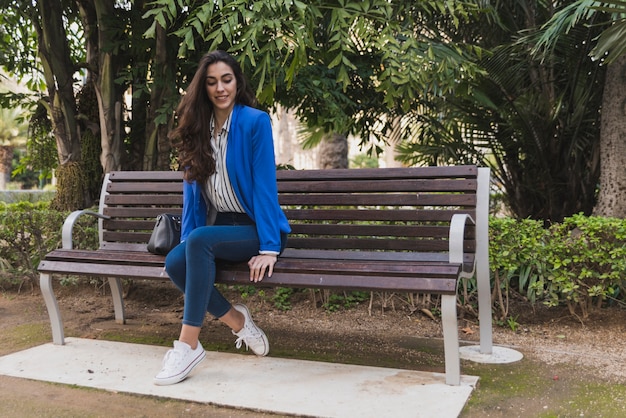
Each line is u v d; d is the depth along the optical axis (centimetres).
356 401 227
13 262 462
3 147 2959
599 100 525
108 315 388
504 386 250
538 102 534
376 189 299
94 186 530
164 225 282
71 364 279
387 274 239
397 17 438
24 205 545
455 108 598
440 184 287
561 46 500
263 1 321
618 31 344
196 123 261
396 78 378
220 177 262
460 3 417
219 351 308
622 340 323
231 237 255
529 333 340
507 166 609
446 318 238
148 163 512
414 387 242
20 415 224
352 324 367
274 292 429
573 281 349
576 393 242
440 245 285
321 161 917
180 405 231
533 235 350
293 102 561
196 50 486
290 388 243
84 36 550
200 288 251
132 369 271
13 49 556
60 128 521
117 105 502
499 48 500
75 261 305
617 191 432
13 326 361
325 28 486
